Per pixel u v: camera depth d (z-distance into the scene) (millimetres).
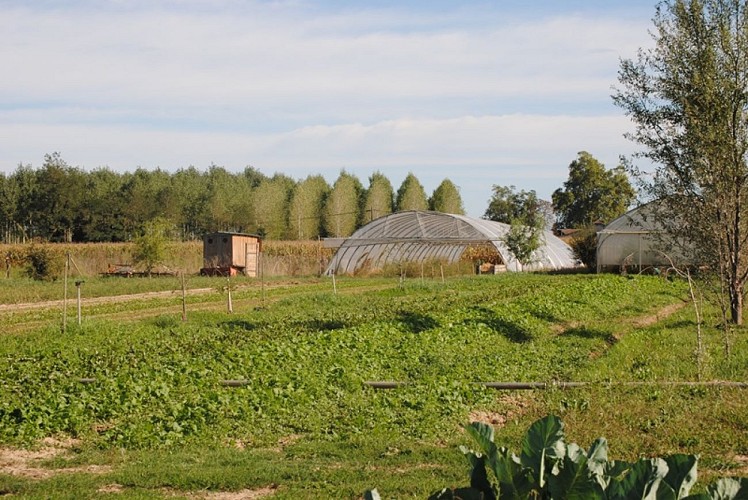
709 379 16281
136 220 88938
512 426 12711
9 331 25469
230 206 109812
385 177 128125
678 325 25203
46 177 84438
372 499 5242
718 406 13547
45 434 12469
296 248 67438
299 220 109500
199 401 13836
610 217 102250
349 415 13453
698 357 17234
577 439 11656
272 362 17859
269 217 108562
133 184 111062
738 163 23844
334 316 28547
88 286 41031
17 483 9727
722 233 23781
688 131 23875
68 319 27547
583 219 104125
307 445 11641
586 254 58938
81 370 17750
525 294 33594
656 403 14109
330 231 111125
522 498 5277
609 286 36188
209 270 55719
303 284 47312
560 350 20656
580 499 5168
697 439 11680
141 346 21500
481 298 34281
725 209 23594
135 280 46938
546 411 13648
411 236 57344
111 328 25047
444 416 13391
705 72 23938
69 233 85688
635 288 36531
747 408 13414
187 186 117188
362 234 58125
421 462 10828
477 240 54969
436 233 56688
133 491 9531
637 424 12648
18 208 84938
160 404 13812
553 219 110938
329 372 16797
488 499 5516
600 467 5582
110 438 12148
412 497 9078
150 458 11086
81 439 12305
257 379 15625
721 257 21641
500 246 57406
